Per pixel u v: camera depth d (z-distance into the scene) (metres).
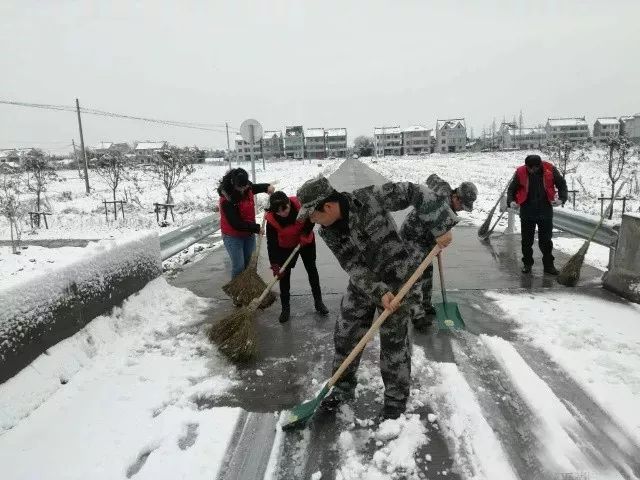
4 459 2.73
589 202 17.08
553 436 2.82
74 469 2.65
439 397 3.29
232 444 2.87
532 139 103.56
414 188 2.87
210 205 19.28
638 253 5.02
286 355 4.08
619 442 2.76
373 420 3.08
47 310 3.60
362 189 2.93
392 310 2.80
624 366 3.55
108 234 13.32
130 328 4.61
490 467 2.58
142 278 5.20
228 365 3.91
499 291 5.54
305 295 5.75
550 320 4.53
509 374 3.54
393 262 2.96
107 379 3.65
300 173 39.41
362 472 2.61
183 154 18.69
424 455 2.71
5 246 11.17
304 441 2.90
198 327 4.74
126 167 28.70
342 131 118.75
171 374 3.73
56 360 3.60
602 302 5.05
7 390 3.12
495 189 22.52
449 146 109.25
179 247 7.10
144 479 2.58
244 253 5.68
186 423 3.07
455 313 4.46
